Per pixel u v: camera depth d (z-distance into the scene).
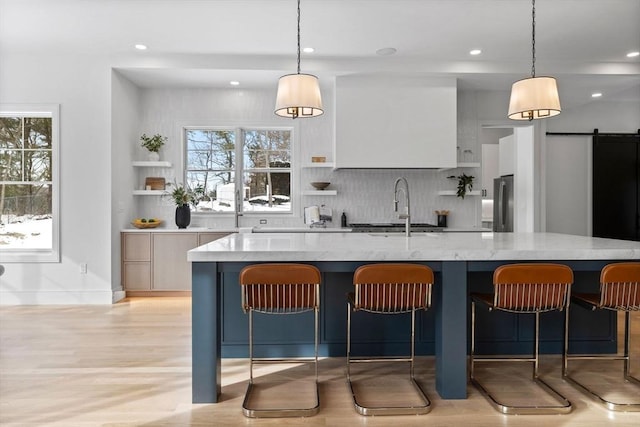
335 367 2.93
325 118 5.84
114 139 4.96
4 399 2.41
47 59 4.84
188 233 5.20
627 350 2.70
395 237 3.38
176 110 5.73
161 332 3.72
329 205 5.84
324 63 4.97
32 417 2.21
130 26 4.11
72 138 4.86
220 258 2.39
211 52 4.81
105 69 4.86
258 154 5.95
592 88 5.58
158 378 2.72
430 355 3.10
